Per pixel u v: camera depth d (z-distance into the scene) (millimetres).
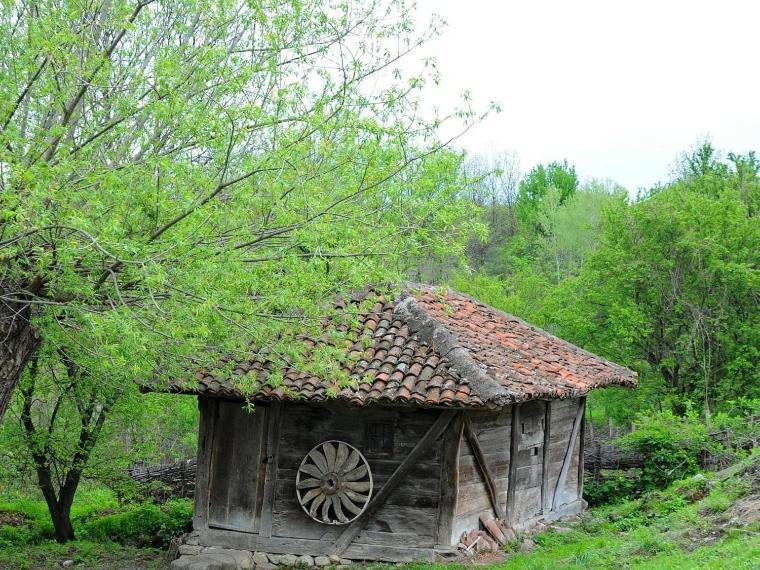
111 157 7598
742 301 23453
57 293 7500
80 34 7363
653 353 24547
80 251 6391
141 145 7762
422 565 10547
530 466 13188
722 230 23562
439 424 10930
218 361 10141
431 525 10969
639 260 24016
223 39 8062
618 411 24672
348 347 11398
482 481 11758
